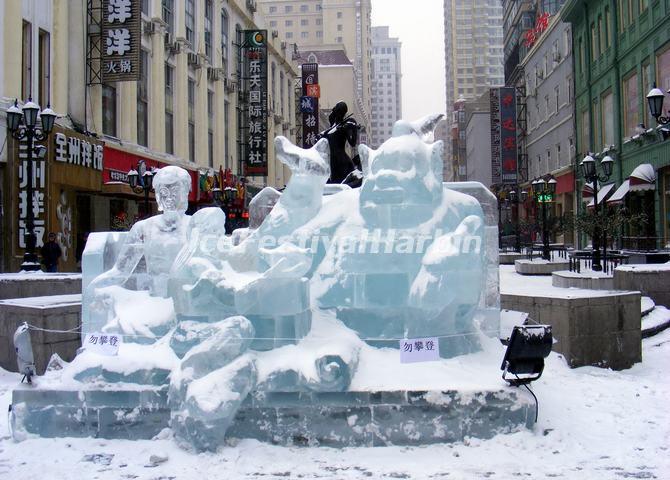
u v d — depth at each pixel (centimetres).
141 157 2409
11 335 866
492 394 553
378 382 564
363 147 700
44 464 516
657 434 576
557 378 770
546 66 4522
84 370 596
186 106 2809
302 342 592
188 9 2903
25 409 584
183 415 543
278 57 4300
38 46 1900
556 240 4122
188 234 658
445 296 605
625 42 2864
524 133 5238
